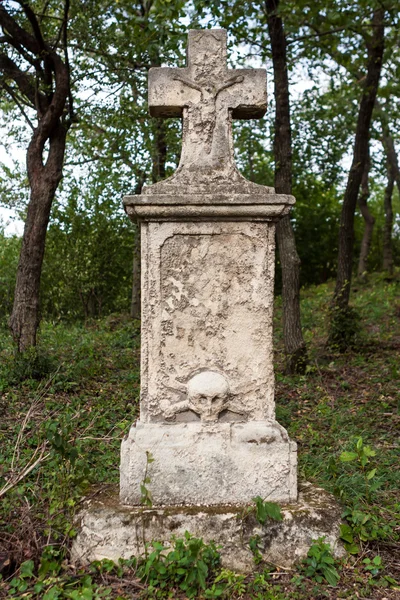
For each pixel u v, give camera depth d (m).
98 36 8.76
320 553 3.10
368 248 18.89
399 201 31.73
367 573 3.13
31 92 8.55
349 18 8.52
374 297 15.09
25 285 7.94
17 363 7.44
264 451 3.43
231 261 3.52
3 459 4.57
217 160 3.60
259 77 3.69
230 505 3.36
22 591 2.88
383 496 4.14
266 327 3.54
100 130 11.21
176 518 3.17
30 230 8.00
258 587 2.95
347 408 6.64
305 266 24.30
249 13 8.25
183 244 3.50
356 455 3.57
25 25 8.89
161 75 3.65
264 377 3.54
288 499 3.43
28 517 3.29
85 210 15.10
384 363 8.98
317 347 10.27
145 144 10.56
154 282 3.49
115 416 6.15
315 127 14.76
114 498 3.45
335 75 11.70
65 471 3.63
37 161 8.19
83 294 15.62
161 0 7.28
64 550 3.20
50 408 6.30
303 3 7.99
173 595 2.92
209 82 3.66
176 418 3.50
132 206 3.40
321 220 23.86
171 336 3.51
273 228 3.56
